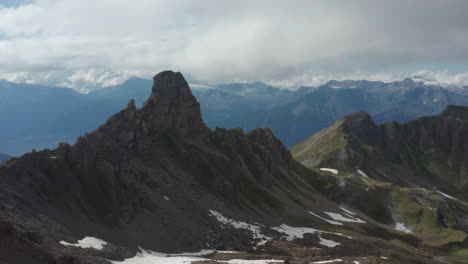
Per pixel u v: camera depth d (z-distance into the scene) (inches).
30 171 5093.5
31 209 4475.9
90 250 4084.6
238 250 5772.6
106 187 5664.4
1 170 4852.4
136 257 4557.1
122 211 5546.3
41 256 2876.5
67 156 5693.9
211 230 6318.9
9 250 2696.9
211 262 4392.2
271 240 6333.7
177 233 5753.0
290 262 4623.5
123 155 6801.2
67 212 4891.7
